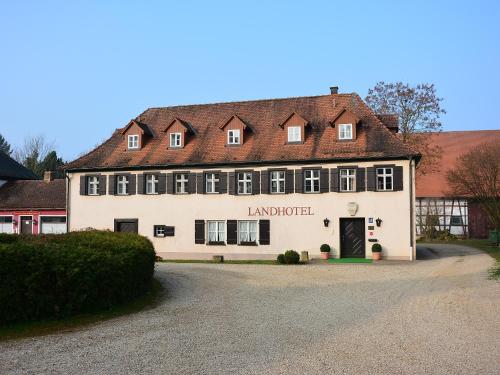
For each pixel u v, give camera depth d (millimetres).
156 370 8062
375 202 29375
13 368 8211
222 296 15773
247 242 31344
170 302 14820
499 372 7867
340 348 9359
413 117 44156
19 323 11422
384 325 11336
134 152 34812
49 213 43750
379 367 8148
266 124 33844
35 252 11867
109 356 8938
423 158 44969
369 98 45312
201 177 32500
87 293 12641
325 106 33812
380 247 28797
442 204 51062
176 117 36125
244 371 7965
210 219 32156
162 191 33219
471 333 10508
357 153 29828
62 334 10688
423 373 7828
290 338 10180
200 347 9523
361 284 18266
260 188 31344
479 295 15336
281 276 20734
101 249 14297
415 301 14461
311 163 30516
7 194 46312
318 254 29984
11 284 11281
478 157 43031
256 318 12266
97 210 34438
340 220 29969
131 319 12305
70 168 34906
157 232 33156
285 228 30719
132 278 14547
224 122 33219
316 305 14000
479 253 31359
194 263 28109
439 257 30016
